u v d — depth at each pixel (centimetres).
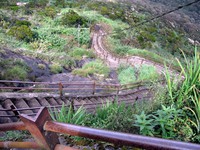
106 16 2875
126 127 286
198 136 244
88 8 3012
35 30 1845
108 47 1955
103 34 2267
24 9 2344
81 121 320
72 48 1806
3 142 154
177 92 310
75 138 278
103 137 95
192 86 271
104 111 346
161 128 263
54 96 697
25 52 1311
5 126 138
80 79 1166
